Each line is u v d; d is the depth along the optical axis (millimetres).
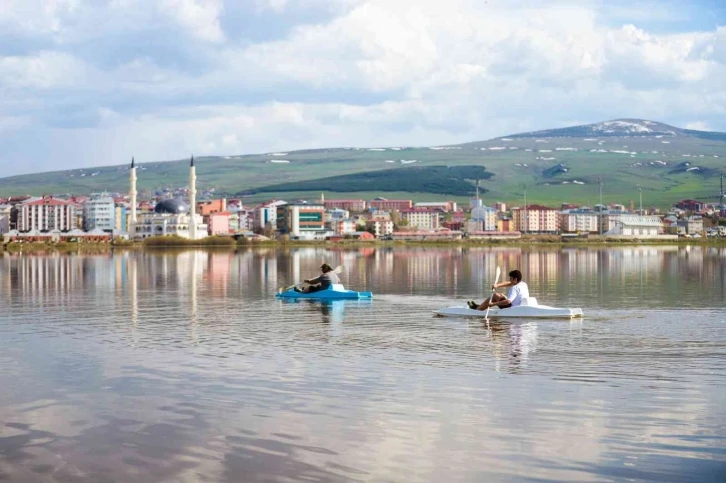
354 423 23469
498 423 23422
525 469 19594
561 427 23016
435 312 51875
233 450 21062
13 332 44156
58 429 23047
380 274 111500
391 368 32031
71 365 32969
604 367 32125
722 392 27406
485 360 33906
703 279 95625
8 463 20234
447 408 25156
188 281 94688
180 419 24000
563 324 46562
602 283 89125
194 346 38344
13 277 104000
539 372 31141
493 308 50750
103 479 19141
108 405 25719
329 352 36219
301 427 23062
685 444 21406
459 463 20031
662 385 28594
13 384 29016
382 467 19766
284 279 99000
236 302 63406
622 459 20266
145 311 56250
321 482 18844
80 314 54312
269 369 31828
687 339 40250
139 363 33406
